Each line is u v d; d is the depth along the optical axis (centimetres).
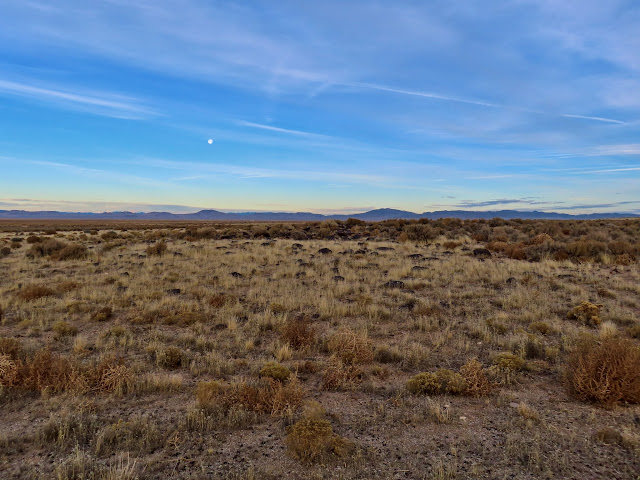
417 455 410
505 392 577
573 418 488
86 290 1241
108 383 580
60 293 1219
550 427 461
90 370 603
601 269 1573
